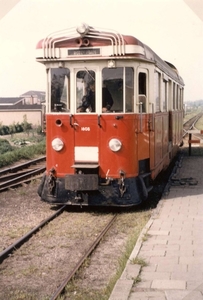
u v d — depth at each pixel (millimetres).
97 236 7781
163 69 12055
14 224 8594
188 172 14430
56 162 9602
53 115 9594
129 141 9336
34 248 7145
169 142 14227
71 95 9477
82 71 9430
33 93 98125
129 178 9344
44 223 8477
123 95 9297
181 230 7602
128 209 9812
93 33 9141
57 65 9508
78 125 9438
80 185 9195
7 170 15141
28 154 20078
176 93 16359
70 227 8367
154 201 10617
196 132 19062
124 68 9297
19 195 11461
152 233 7449
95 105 9375
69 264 6445
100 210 9750
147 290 5117
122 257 6418
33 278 5953
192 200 10133
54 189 9609
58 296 5242
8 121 74375
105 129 9328
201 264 5934
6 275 6074
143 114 9914
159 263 6000
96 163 9398
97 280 5863
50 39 9414
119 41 9055
